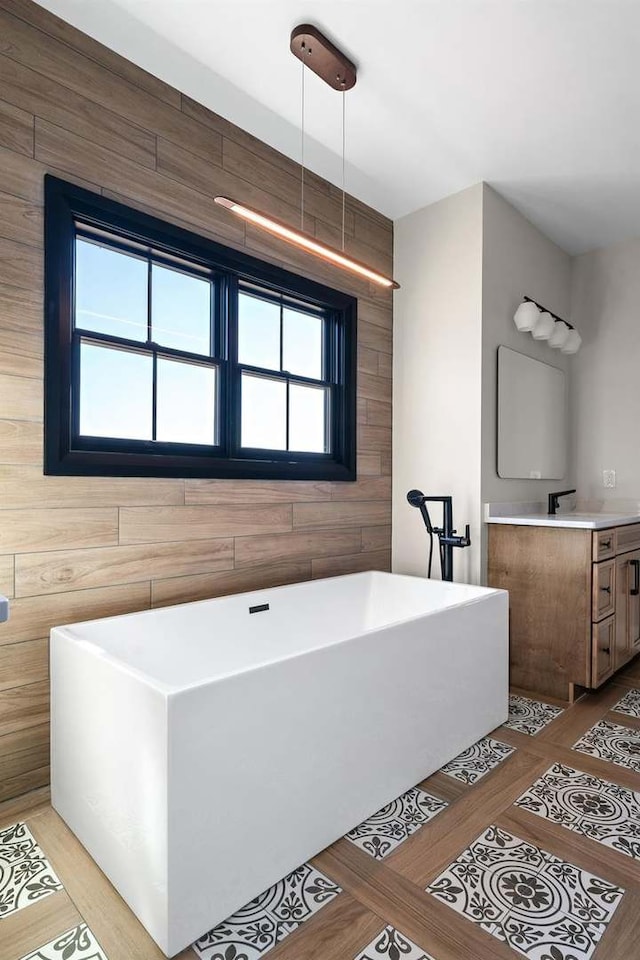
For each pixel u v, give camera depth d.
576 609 2.58
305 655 1.49
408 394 3.23
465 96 2.25
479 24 1.88
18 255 1.78
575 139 2.54
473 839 1.58
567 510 3.70
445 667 2.01
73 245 1.97
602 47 1.98
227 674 1.31
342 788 1.59
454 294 3.02
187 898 1.21
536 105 2.30
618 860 1.49
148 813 1.24
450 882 1.41
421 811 1.72
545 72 2.11
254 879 1.35
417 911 1.32
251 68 2.10
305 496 2.78
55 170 1.86
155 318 2.25
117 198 2.03
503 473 3.04
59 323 1.85
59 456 1.86
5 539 1.75
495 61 2.05
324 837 1.54
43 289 1.83
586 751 2.12
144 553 2.12
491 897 1.36
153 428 2.23
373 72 2.12
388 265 3.29
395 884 1.40
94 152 1.96
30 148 1.80
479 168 2.78
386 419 3.28
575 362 3.79
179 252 2.25
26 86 1.80
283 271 2.64
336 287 2.95
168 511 2.20
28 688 1.80
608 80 2.15
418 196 3.06
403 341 3.27
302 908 1.33
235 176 2.44
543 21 1.86
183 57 2.05
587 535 2.55
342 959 1.18
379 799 1.72
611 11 1.82
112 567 2.02
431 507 3.10
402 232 3.28
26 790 1.80
